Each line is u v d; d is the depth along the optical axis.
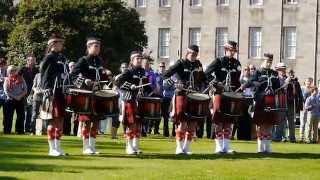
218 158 20.67
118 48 74.50
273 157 21.33
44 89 20.53
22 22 74.69
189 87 21.80
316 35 80.94
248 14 84.12
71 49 72.00
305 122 32.84
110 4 74.44
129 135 21.59
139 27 76.94
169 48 88.44
